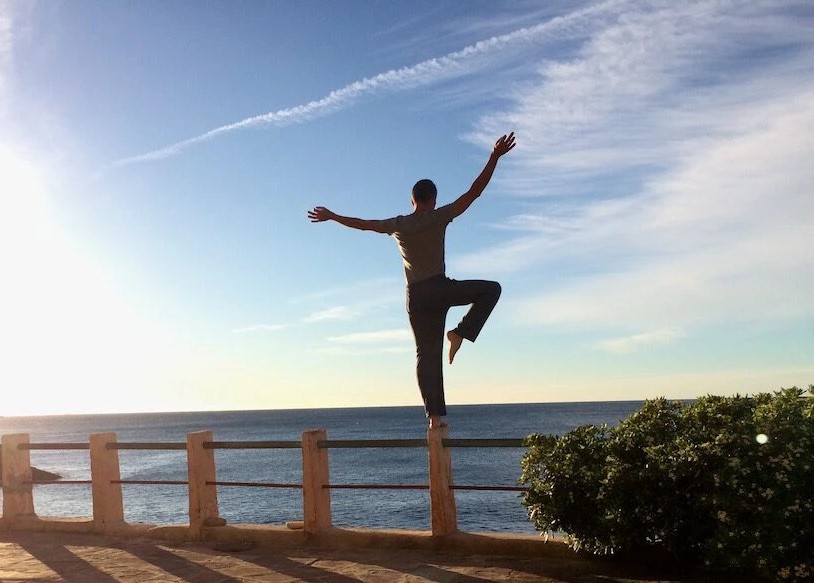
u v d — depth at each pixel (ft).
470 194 21.20
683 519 19.38
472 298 21.94
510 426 373.40
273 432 422.00
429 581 20.24
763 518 17.80
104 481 29.19
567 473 20.57
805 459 17.80
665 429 20.27
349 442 25.55
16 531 30.12
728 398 19.97
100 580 21.75
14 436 31.19
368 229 22.18
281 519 98.58
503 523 89.56
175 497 130.11
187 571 22.56
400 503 109.91
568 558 21.77
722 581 19.04
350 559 23.24
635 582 19.27
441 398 23.38
